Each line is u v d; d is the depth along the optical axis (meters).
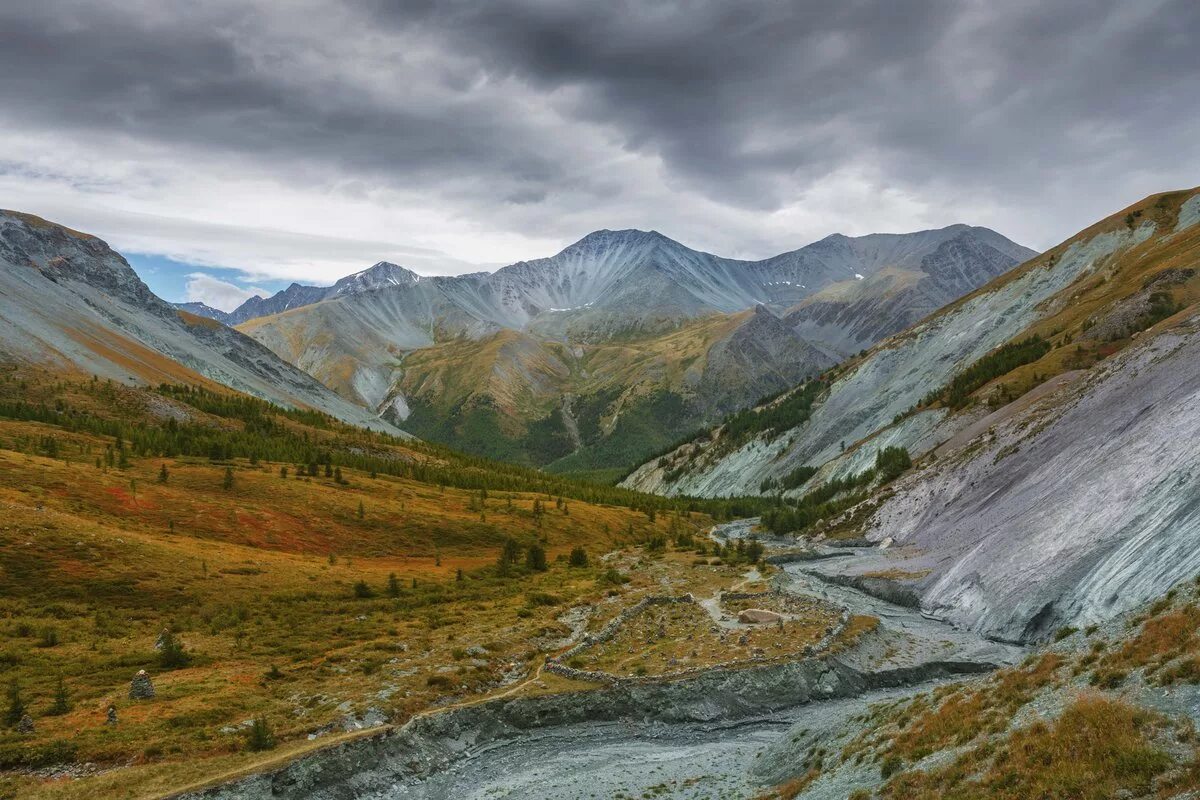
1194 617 32.31
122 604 76.00
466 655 64.31
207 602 80.31
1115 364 117.56
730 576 114.19
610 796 43.66
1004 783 27.45
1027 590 74.44
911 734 37.34
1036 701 33.62
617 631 76.88
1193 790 21.72
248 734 45.44
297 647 65.69
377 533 137.62
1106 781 24.23
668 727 56.88
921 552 114.12
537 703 56.84
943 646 74.00
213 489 136.00
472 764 49.72
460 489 196.75
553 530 162.50
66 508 104.50
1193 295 168.00
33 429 174.50
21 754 40.09
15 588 74.00
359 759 44.91
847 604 96.06
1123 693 29.92
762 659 65.75
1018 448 119.62
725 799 41.91
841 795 34.69
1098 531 72.44
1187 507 61.03
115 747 41.88
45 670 55.03
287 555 113.19
